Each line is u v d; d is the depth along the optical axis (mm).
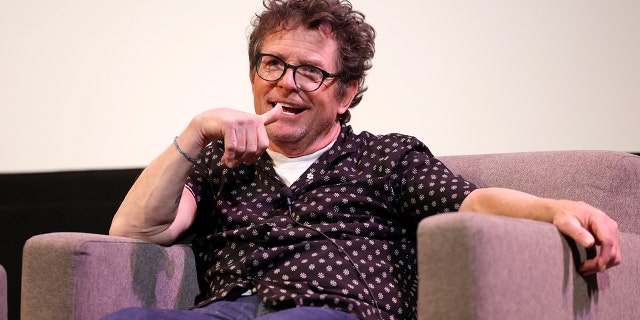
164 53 6418
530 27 6102
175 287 4324
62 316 3750
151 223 4211
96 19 6465
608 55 6031
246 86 6355
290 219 4281
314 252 4160
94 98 6434
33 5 6496
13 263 6398
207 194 4602
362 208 4348
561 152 4578
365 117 6223
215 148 4648
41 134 6445
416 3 6234
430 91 6176
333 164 4512
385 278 4164
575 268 3574
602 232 3477
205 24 6410
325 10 4598
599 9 6059
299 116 4465
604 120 6012
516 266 3186
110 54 6445
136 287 4074
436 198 4207
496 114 6098
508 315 3135
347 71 4621
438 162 4445
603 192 4355
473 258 3045
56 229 6387
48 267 3795
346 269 4105
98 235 3979
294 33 4535
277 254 4168
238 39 6379
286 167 4543
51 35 6480
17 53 6492
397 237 4367
